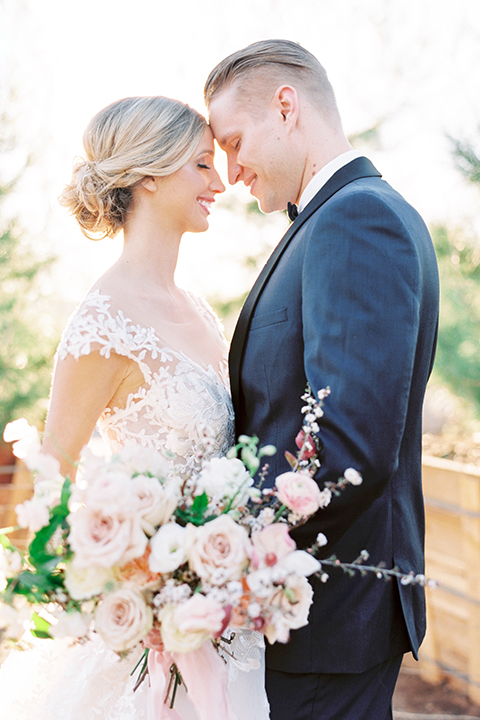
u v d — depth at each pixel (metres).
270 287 1.75
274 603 1.24
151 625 1.25
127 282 1.87
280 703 1.66
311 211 1.78
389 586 1.69
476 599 3.32
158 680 1.43
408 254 1.51
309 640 1.63
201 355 1.94
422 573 1.80
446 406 5.09
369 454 1.38
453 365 4.28
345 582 1.65
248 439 1.31
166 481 1.34
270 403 1.69
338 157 1.84
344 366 1.43
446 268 4.39
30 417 4.89
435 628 3.57
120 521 1.21
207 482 1.31
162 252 1.95
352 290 1.47
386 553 1.69
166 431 1.76
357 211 1.54
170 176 1.90
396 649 1.71
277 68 1.89
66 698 1.69
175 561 1.21
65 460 1.69
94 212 1.96
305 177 1.92
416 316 1.48
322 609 1.63
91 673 1.68
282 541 1.25
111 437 1.82
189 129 1.91
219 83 1.99
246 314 1.81
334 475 1.40
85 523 1.20
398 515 1.73
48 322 4.89
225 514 1.32
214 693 1.40
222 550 1.24
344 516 1.45
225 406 1.87
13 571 1.25
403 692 3.46
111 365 1.71
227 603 1.20
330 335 1.46
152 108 1.90
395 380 1.42
